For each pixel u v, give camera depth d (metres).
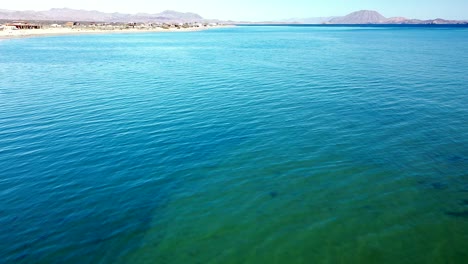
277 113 23.70
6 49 70.81
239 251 10.38
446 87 31.73
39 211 12.27
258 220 11.80
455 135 19.11
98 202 12.90
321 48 78.44
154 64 50.41
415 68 43.88
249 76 38.97
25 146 18.06
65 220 11.79
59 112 24.39
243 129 20.56
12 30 125.94
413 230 11.13
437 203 12.61
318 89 31.39
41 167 15.65
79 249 10.44
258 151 17.39
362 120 21.91
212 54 65.50
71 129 20.72
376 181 14.22
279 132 19.98
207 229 11.38
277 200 12.98
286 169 15.43
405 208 12.32
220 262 9.95
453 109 24.23
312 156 16.67
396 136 19.08
